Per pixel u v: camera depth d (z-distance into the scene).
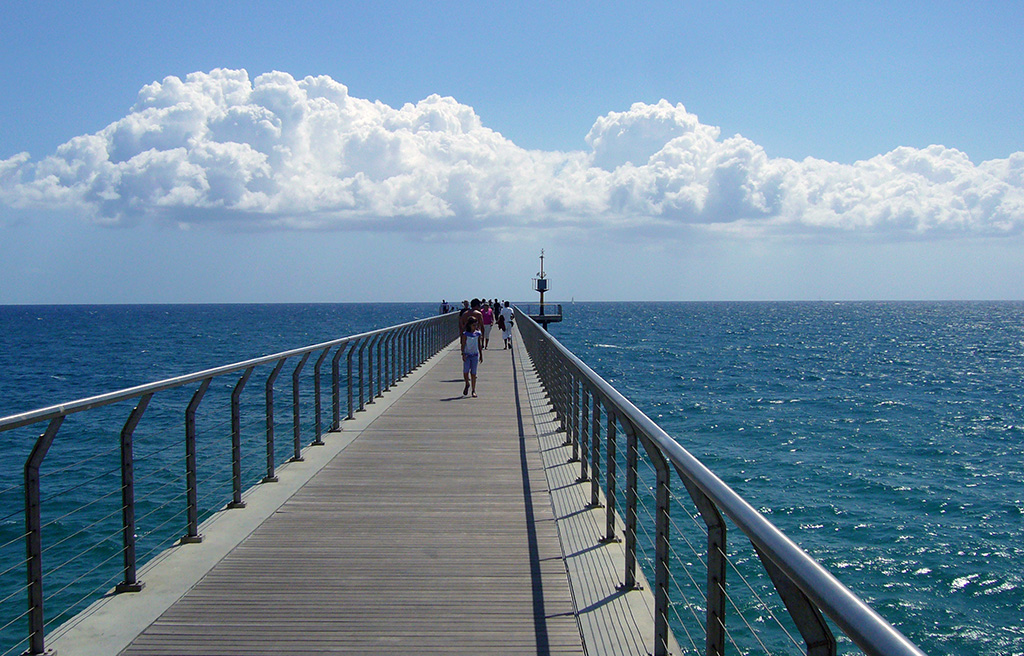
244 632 4.00
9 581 9.87
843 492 17.88
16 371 52.62
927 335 105.19
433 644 3.86
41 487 15.43
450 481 7.35
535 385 15.55
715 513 2.79
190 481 5.49
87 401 3.82
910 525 15.16
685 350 72.12
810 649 1.92
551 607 4.32
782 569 1.88
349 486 7.17
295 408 8.32
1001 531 14.77
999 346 81.75
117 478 15.69
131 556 4.59
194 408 5.54
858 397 37.34
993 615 11.23
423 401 13.28
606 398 4.97
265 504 6.47
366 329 112.19
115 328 125.62
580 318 177.25
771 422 28.89
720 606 2.77
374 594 4.52
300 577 4.80
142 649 3.80
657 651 3.51
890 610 11.43
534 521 6.02
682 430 26.98
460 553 5.25
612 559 4.99
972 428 28.00
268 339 89.69
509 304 37.09
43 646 3.76
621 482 14.41
